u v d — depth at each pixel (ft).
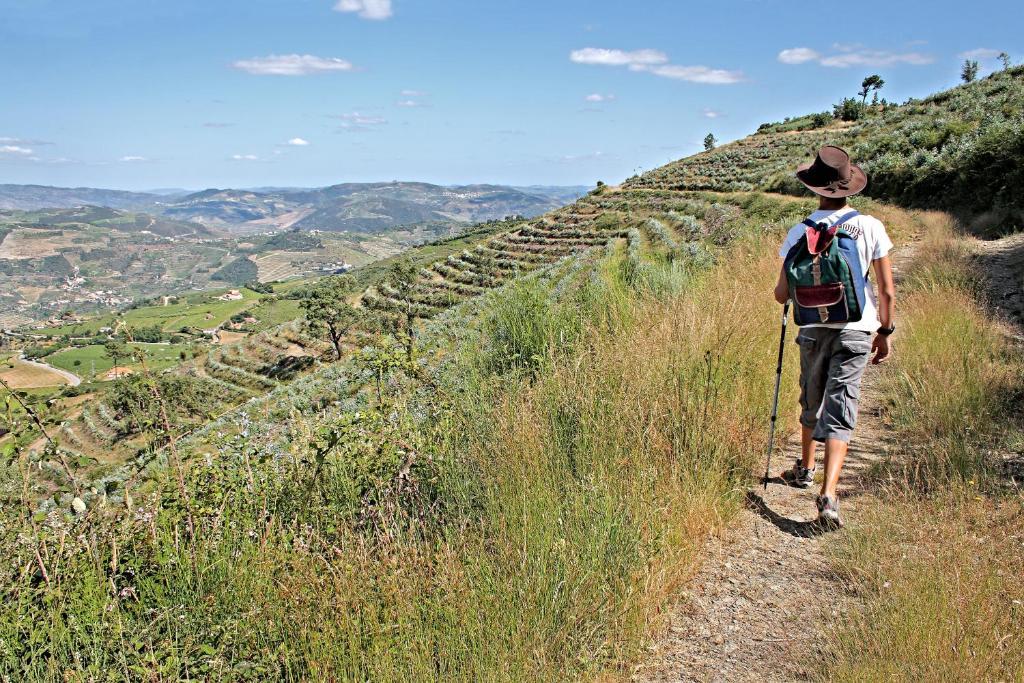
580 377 15.75
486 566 10.49
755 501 14.46
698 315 19.71
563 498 12.45
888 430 17.56
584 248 184.14
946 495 12.11
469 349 18.93
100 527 11.55
